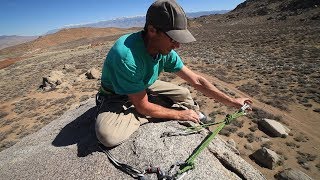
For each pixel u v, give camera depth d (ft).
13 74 185.37
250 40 198.18
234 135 61.11
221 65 128.16
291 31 207.72
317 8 281.74
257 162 50.96
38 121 86.84
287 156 53.11
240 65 124.16
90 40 385.91
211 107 76.02
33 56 279.28
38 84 131.34
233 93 87.20
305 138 59.36
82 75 127.34
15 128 84.79
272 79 99.45
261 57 138.62
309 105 74.43
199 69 122.31
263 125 63.36
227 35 254.68
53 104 98.12
